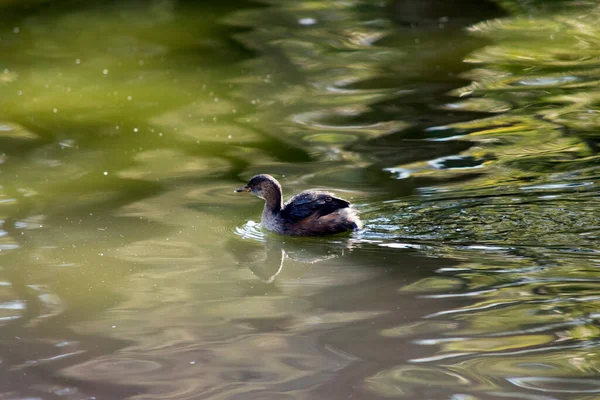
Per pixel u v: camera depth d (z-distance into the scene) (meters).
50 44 27.50
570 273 12.18
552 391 9.45
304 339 10.84
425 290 11.98
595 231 13.45
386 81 22.95
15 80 24.12
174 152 18.48
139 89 23.11
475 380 9.73
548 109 20.02
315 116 20.44
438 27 28.09
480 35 26.81
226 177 17.00
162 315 11.65
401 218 14.52
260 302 11.96
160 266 13.27
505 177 16.00
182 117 20.83
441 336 10.73
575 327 10.73
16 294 12.30
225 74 24.20
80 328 11.30
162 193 16.27
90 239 14.20
